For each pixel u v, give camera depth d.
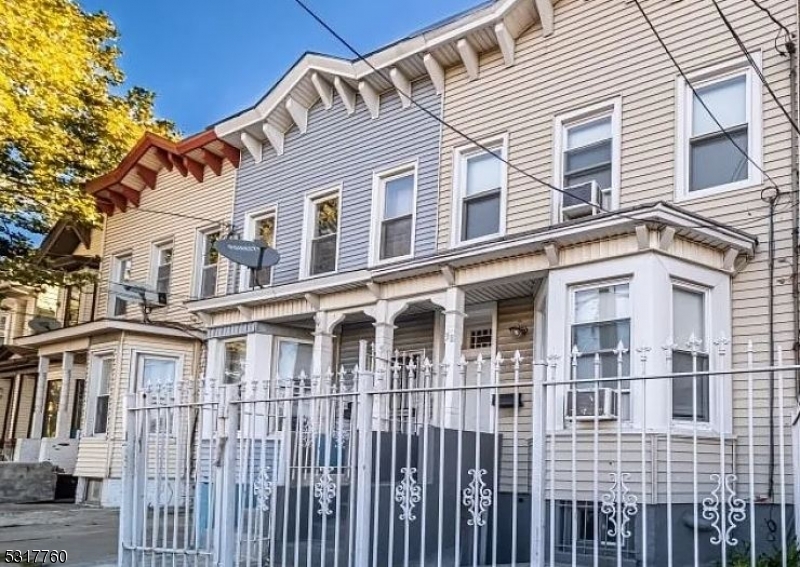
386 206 13.16
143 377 16.25
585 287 8.90
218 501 6.66
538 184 11.03
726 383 8.39
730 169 9.31
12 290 24.41
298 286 12.59
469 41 12.02
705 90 9.69
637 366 8.11
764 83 9.05
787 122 8.84
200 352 16.75
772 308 8.57
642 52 10.27
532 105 11.35
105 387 16.75
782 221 8.70
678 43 9.95
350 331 13.60
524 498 9.08
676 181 9.62
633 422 8.02
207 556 6.62
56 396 20.52
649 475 7.70
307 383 11.38
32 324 21.25
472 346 11.77
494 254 9.73
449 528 7.32
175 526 6.86
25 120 18.50
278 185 15.19
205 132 16.47
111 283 17.52
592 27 10.85
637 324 8.23
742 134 9.27
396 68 12.92
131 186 19.09
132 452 7.47
